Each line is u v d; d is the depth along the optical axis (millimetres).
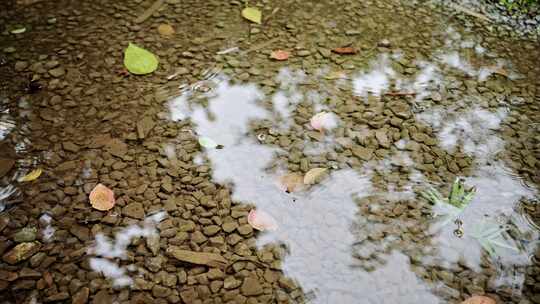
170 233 913
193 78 1146
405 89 1147
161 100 1102
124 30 1250
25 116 1063
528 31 1321
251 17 1288
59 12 1291
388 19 1323
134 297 848
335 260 895
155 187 966
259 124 1068
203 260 886
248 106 1099
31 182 966
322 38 1255
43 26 1251
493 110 1121
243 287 861
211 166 1000
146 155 1010
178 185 971
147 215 932
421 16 1341
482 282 882
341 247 909
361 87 1146
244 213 939
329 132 1060
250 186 975
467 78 1185
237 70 1167
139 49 1167
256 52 1210
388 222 941
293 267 885
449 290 872
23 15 1276
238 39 1240
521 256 910
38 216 926
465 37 1291
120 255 888
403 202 966
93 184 967
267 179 986
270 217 936
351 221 940
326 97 1121
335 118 1083
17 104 1083
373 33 1279
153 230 916
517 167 1024
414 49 1246
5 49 1189
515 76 1200
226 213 938
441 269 892
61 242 900
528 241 927
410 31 1293
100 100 1098
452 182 997
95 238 905
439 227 938
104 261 882
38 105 1083
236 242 907
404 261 899
